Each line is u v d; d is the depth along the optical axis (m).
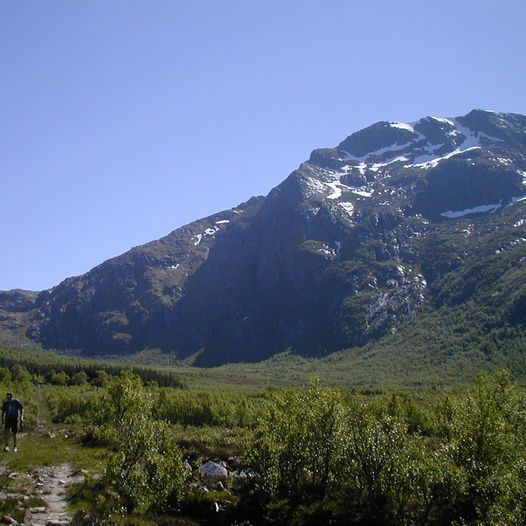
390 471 25.75
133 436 25.64
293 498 26.97
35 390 110.69
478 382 31.98
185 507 26.36
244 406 79.06
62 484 27.27
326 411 27.88
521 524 21.28
